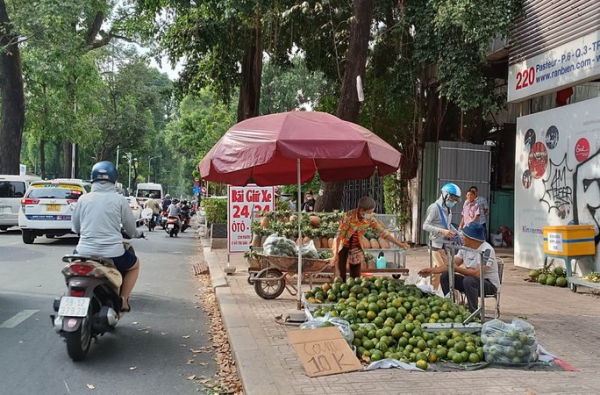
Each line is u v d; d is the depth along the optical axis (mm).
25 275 10234
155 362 5500
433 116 17594
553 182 11234
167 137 58594
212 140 41344
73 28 23844
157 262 13344
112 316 5520
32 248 14680
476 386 4426
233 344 5641
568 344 5848
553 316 7227
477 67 13125
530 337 5070
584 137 10352
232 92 19219
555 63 10773
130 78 48625
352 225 7637
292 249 8125
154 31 17922
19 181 20250
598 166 9953
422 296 6480
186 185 93688
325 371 4715
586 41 9922
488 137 18781
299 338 4906
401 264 10781
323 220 10344
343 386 4402
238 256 13664
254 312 7262
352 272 7750
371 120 17625
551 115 11344
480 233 6438
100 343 6098
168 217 22719
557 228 9648
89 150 62219
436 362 5043
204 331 6820
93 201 5816
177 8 14828
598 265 9625
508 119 18406
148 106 52594
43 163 44719
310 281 8094
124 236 6289
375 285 6441
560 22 10602
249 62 17688
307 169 7953
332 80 18438
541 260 11547
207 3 14195
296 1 15500
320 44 16969
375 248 10039
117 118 49250
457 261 6621
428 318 5703
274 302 7973
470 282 6297
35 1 21859
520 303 8102
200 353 5855
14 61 23875
